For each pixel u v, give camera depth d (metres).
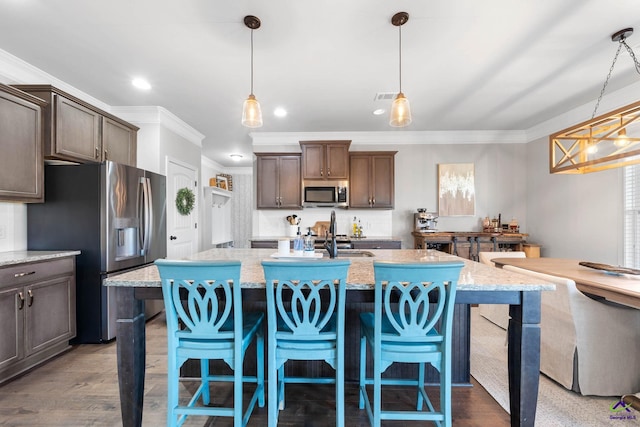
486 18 2.02
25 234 2.70
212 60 2.55
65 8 1.90
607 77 2.87
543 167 4.36
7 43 2.30
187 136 4.45
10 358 2.07
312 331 1.38
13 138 2.28
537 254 4.25
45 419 1.69
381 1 1.86
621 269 2.25
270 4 1.88
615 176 3.33
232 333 1.42
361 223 4.87
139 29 2.13
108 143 3.15
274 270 1.32
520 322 1.45
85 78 2.88
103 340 2.69
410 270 1.30
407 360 1.40
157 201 3.40
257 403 1.86
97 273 2.69
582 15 1.99
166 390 2.00
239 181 8.01
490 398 1.93
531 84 3.03
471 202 4.75
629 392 1.88
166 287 1.39
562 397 1.91
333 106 3.62
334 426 1.66
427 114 3.93
